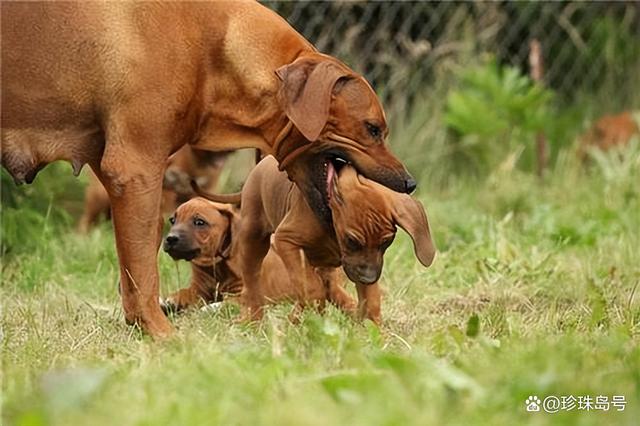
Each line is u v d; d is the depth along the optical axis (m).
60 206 15.12
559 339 8.34
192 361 7.72
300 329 8.84
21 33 8.98
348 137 9.11
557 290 11.08
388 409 6.52
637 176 15.79
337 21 18.17
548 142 18.16
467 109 17.50
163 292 11.83
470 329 8.50
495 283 11.48
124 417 6.46
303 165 9.30
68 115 9.09
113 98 9.02
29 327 9.73
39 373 7.50
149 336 9.22
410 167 17.67
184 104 9.12
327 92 8.86
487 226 14.02
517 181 16.30
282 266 10.46
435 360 7.66
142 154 9.08
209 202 11.12
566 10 19.23
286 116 9.15
